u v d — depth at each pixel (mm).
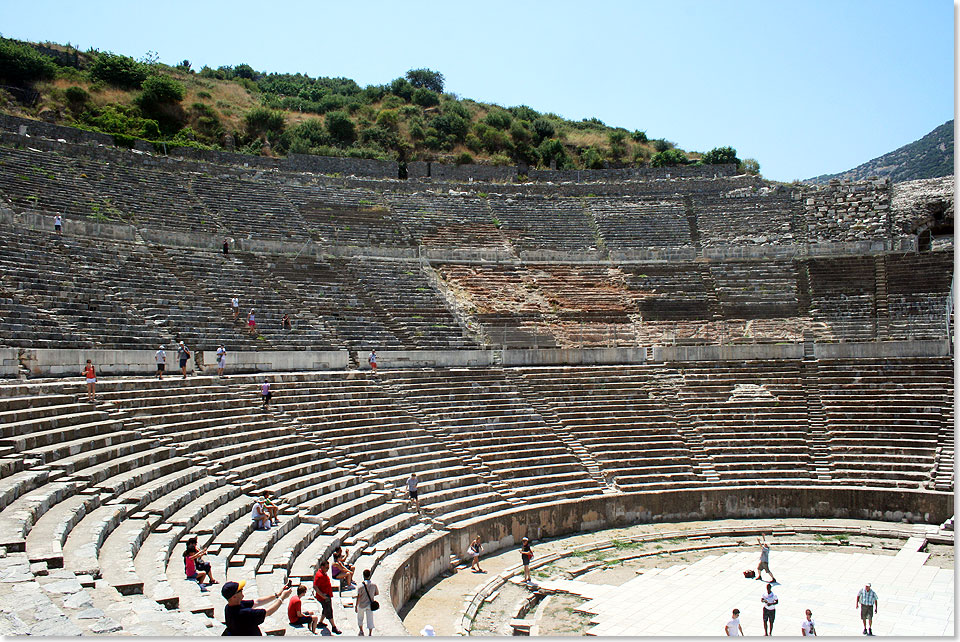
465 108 74750
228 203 40875
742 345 32750
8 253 25594
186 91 61906
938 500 23641
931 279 37531
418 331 33406
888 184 46688
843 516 24656
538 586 18219
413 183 50281
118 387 19859
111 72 58594
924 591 17891
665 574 19359
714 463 26375
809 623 14531
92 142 44062
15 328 21047
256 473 18844
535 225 46531
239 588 8258
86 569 10328
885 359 31047
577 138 73125
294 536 16203
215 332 27172
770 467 26109
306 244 38312
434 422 26031
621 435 27500
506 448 25531
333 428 23438
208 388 22359
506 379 30281
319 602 12344
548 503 22891
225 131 59438
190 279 30766
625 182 52250
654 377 31312
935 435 26391
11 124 40844
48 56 58219
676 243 45156
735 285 39938
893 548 21719
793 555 21078
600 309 37938
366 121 68688
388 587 15070
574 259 43000
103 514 13117
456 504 21422
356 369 28859
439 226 44969
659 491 24516
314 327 30688
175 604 10484
